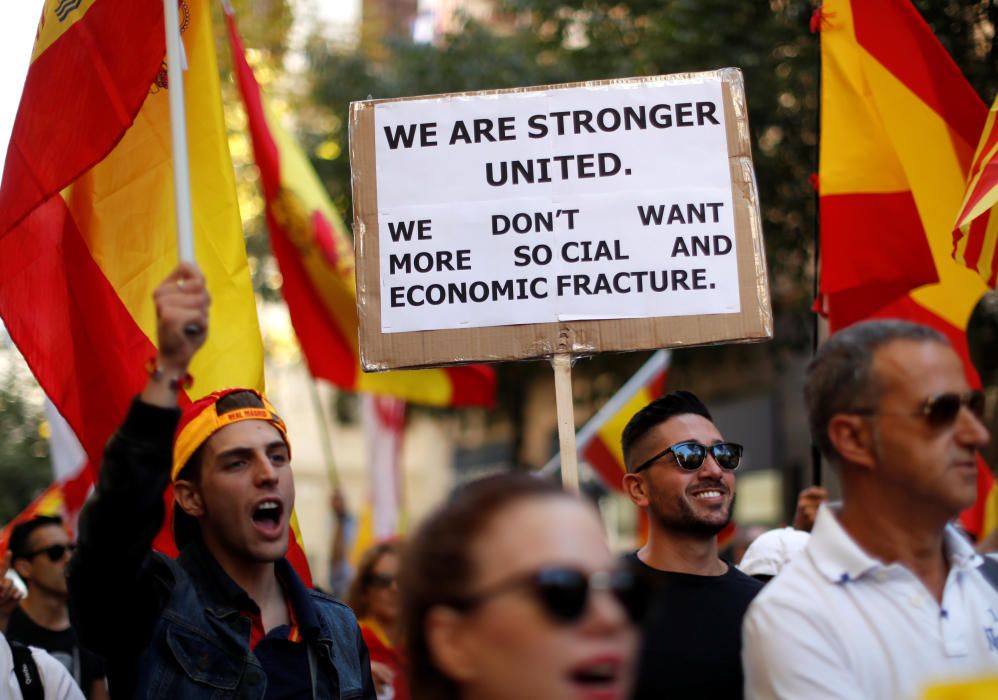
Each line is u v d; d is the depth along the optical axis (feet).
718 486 11.94
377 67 52.42
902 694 7.63
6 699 11.73
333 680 10.71
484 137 13.12
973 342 32.12
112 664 9.97
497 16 52.60
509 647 5.52
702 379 58.39
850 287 15.94
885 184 15.97
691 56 35.09
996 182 13.47
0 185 13.34
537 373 53.31
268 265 51.42
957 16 23.82
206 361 14.48
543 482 5.90
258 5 48.44
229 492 10.63
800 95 34.14
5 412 44.27
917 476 7.82
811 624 7.79
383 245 13.02
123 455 8.78
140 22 13.24
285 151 20.22
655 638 10.82
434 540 5.84
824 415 8.25
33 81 13.38
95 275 14.42
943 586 8.12
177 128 11.20
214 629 10.33
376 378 21.72
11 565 17.87
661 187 12.96
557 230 12.94
